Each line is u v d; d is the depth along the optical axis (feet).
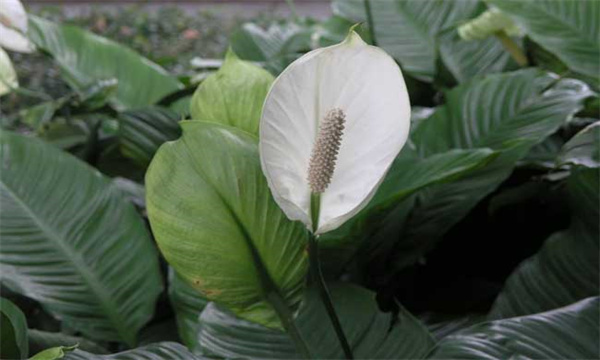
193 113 3.58
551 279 4.18
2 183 4.52
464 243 5.19
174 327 4.64
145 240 4.49
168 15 20.97
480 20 5.97
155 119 4.91
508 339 3.42
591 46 5.26
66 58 6.88
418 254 4.51
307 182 3.09
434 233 4.49
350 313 4.01
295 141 3.04
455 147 4.85
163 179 3.23
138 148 4.93
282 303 3.45
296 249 3.35
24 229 4.42
